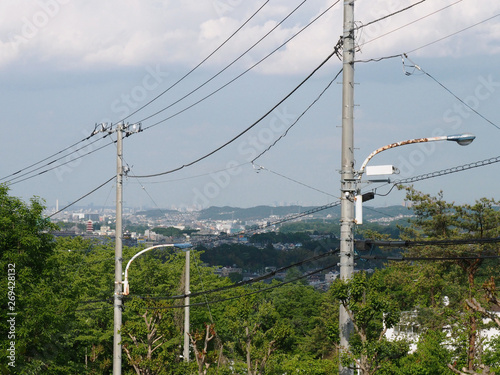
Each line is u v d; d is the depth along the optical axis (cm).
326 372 8238
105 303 8581
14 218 5253
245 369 7262
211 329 6450
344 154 2684
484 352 5322
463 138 2538
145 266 9450
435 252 7388
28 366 5322
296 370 8225
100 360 8950
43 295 5172
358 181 2695
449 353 5512
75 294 6034
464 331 5400
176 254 11250
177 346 8325
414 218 7925
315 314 13775
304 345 12081
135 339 6278
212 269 11444
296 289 14288
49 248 5584
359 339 3038
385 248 3581
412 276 8081
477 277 8238
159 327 6328
